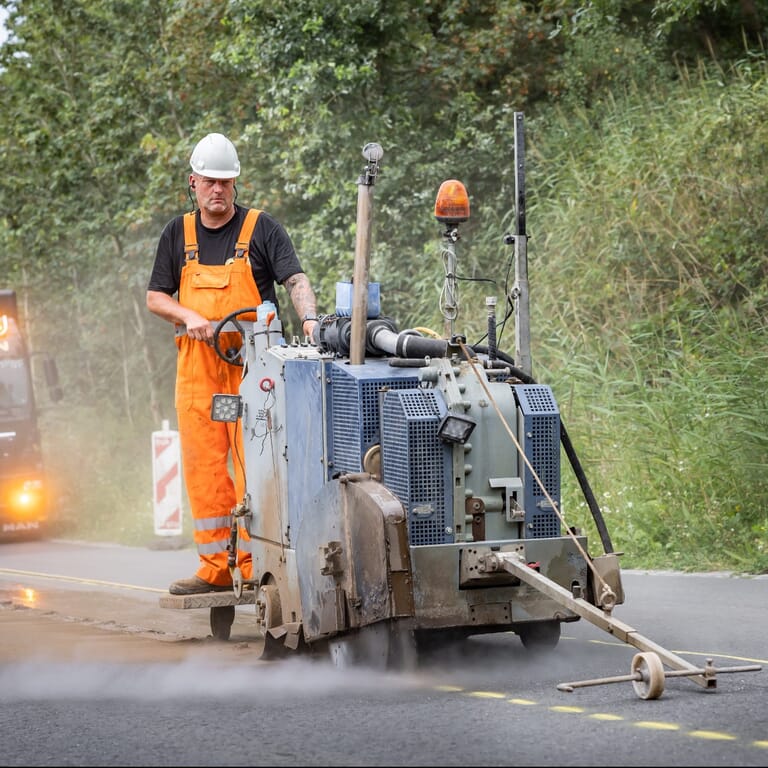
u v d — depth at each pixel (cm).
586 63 4784
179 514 4047
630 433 3272
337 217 4619
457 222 1933
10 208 5878
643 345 3691
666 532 2948
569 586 1730
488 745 1298
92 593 2956
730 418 3153
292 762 1254
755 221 3753
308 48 4559
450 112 4772
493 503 1716
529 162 4556
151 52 5278
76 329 6806
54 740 1415
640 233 3916
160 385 6131
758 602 2305
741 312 3628
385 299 4528
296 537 1877
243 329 2170
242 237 2252
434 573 1667
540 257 4159
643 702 1499
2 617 2567
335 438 1800
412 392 1702
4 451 4747
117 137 5403
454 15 4862
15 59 5794
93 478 5584
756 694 1527
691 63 4706
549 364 3806
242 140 4738
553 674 1716
